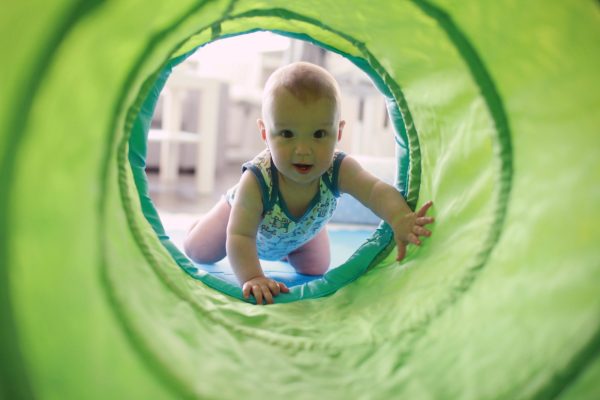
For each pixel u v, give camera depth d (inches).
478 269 31.0
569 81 26.0
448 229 36.3
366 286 40.2
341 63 92.7
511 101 30.5
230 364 27.3
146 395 21.5
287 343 31.8
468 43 32.0
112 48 21.3
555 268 25.7
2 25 17.8
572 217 25.6
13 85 17.7
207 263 50.4
